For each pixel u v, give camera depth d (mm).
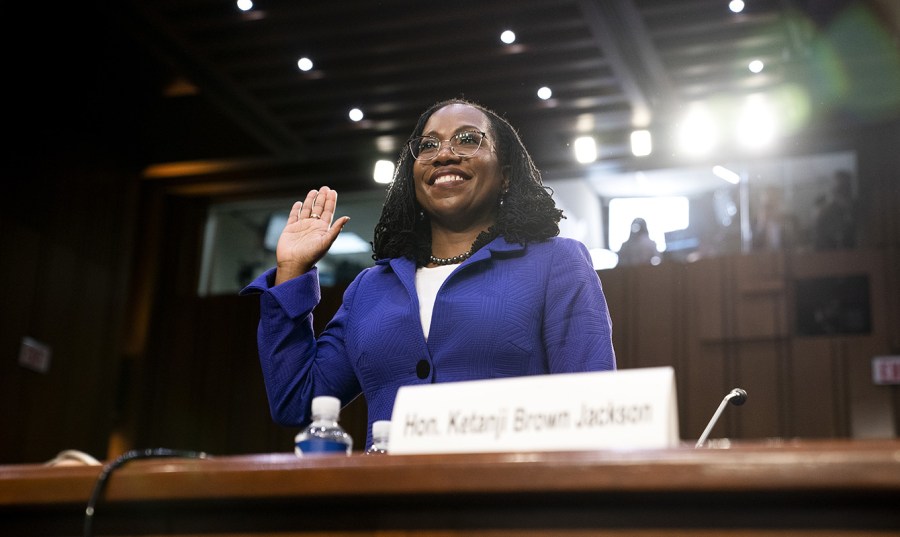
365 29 7016
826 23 6719
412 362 1612
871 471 760
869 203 7453
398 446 1020
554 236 1762
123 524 983
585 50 7207
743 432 7203
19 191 7684
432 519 886
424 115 1978
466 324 1607
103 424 8398
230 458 964
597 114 7820
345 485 888
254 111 8039
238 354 8656
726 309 7492
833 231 7465
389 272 1789
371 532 899
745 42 7000
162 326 8844
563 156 8102
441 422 1018
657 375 973
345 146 8414
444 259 1809
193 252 9039
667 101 7621
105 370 8477
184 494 937
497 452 865
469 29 6988
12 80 7598
